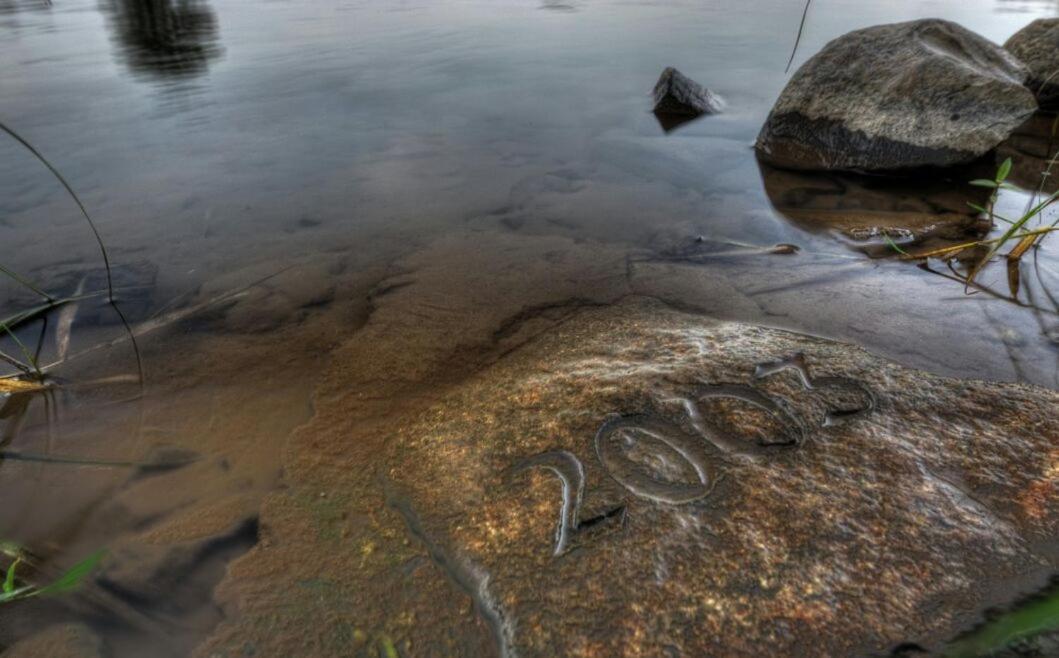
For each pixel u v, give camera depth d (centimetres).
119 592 157
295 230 343
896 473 169
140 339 255
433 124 517
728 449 179
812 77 459
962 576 143
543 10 1073
